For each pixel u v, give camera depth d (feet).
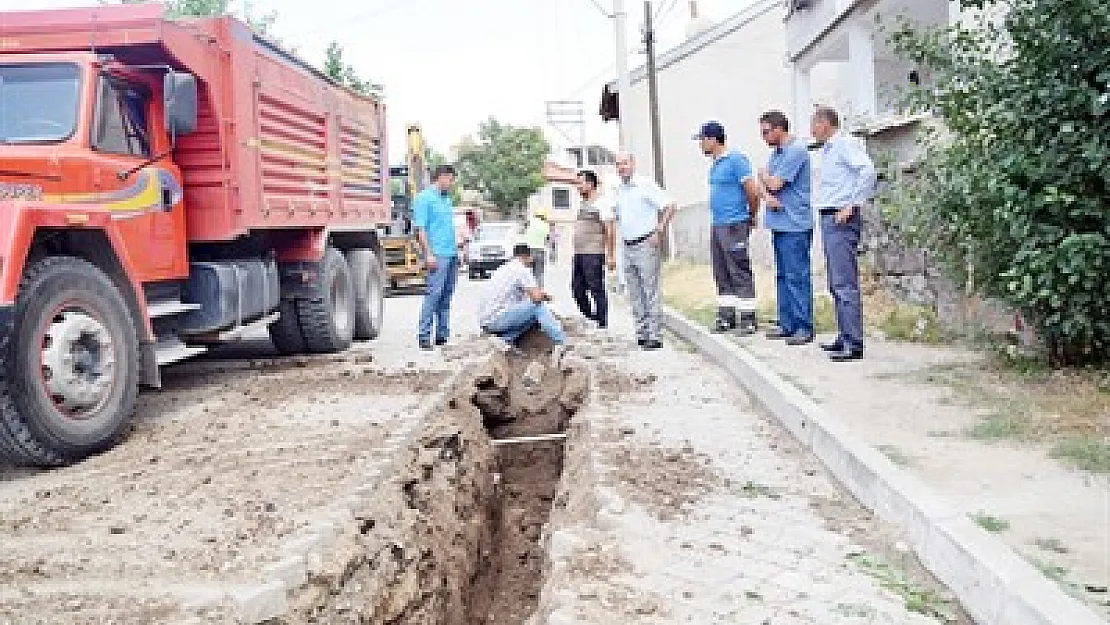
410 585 17.69
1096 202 22.07
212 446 23.15
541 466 28.99
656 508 17.87
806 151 30.91
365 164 44.98
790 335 32.55
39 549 16.39
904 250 34.06
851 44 54.80
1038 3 22.54
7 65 25.84
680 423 24.25
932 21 54.13
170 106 26.78
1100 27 21.61
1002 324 27.02
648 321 35.81
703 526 16.98
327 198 39.32
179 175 29.43
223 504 18.52
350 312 40.81
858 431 20.15
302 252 37.55
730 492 18.80
